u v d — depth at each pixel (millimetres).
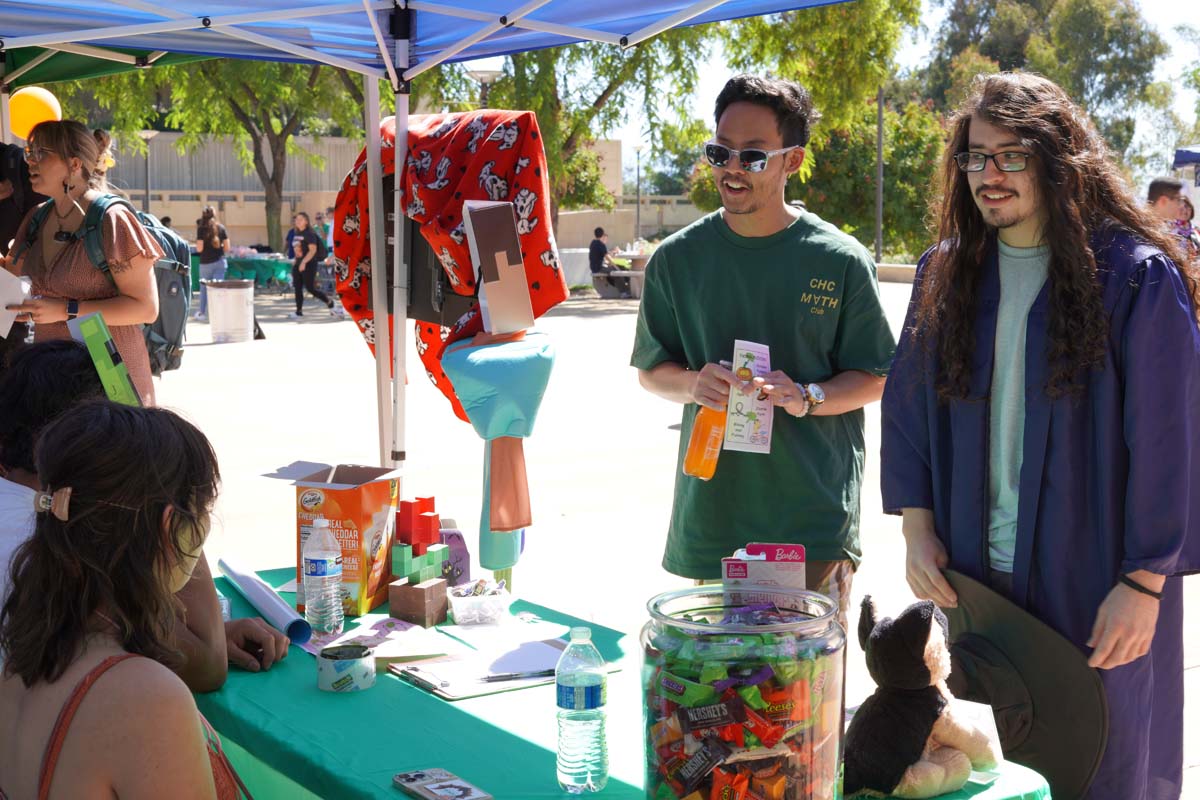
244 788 1985
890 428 2617
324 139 40094
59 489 1683
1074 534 2342
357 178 4227
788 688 1712
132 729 1650
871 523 6500
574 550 6047
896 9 22094
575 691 2072
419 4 3838
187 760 1688
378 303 4172
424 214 3797
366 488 3020
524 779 2107
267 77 24438
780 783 1712
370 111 4074
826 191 35500
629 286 25312
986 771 2002
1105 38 55719
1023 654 2357
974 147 2330
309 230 20094
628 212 40875
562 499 7156
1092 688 2285
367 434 9094
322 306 22344
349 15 3951
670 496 7234
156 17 4438
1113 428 2285
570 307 22906
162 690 1683
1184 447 2221
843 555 3031
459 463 8102
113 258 4461
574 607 5133
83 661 1697
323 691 2535
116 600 1714
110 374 2309
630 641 2861
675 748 1747
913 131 35844
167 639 1803
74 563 1688
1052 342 2271
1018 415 2402
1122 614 2244
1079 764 2318
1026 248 2385
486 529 3121
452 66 20906
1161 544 2230
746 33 21984
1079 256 2246
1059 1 56969
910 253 37469
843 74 22062
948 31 60875
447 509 6777
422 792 1997
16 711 1729
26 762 1690
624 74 21484
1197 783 3666
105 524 1694
